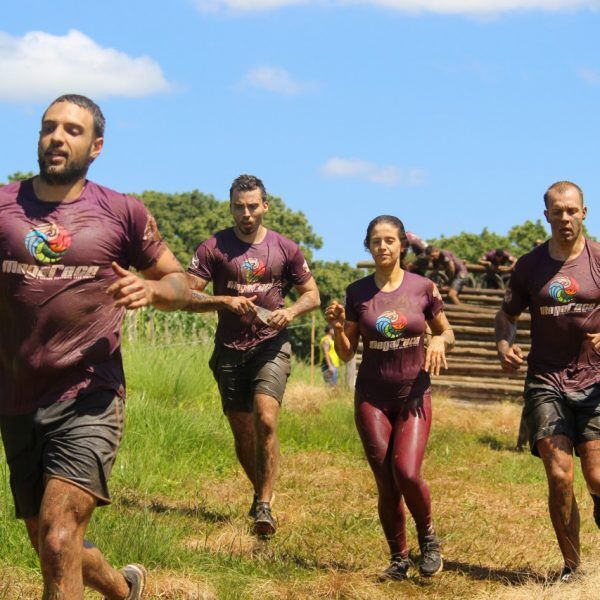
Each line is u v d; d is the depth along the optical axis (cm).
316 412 1546
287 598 634
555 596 631
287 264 845
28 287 473
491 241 5278
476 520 891
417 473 684
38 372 478
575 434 675
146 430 1114
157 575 645
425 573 700
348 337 725
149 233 493
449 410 1728
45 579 461
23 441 488
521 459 1274
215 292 853
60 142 473
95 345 483
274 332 827
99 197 486
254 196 829
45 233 472
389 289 714
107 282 484
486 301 2012
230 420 845
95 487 473
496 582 692
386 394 709
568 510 664
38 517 497
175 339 1950
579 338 673
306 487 997
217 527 805
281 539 779
